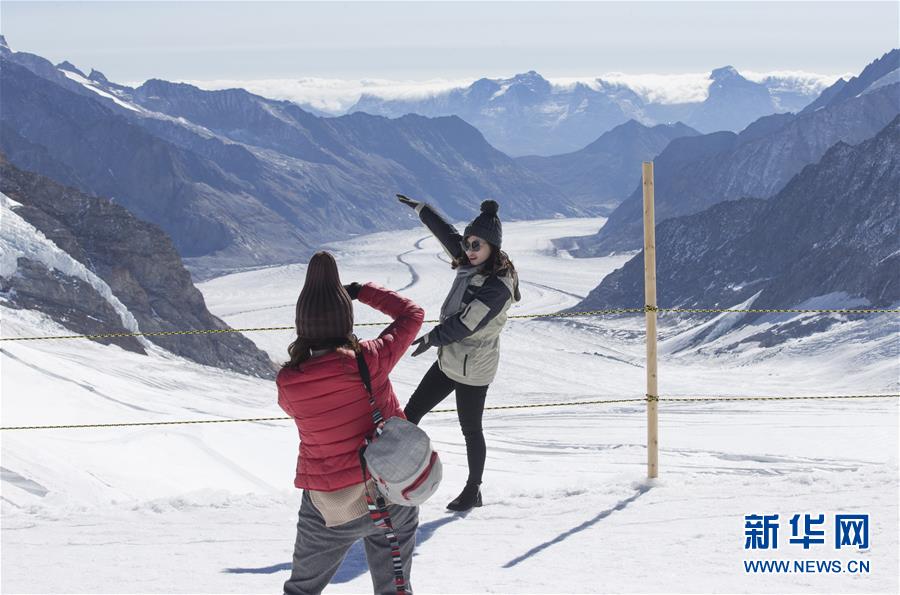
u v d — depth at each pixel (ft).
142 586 16.90
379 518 11.95
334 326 12.02
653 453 25.18
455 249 20.95
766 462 60.39
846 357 257.75
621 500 22.54
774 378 252.21
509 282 19.84
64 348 163.53
